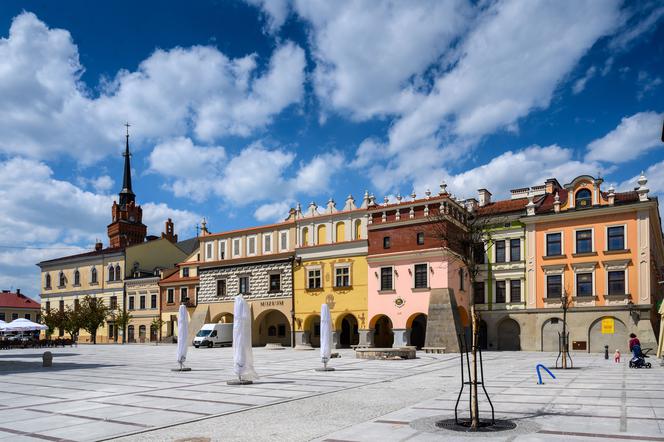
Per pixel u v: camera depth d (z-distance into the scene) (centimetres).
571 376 2694
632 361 3216
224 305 6825
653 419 1484
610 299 4922
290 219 6456
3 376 2994
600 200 5069
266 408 1786
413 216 5400
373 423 1490
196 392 2209
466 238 1661
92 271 8788
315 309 6016
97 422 1577
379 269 5575
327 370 3139
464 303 5503
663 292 5547
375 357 4134
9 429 1491
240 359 2495
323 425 1477
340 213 5997
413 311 5300
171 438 1348
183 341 3247
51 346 7069
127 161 10456
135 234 9806
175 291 7656
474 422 1377
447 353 4872
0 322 5938
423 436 1306
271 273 6431
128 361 4131
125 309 8250
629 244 4875
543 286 5291
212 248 7112
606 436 1274
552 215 5262
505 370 3102
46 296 9431
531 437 1268
